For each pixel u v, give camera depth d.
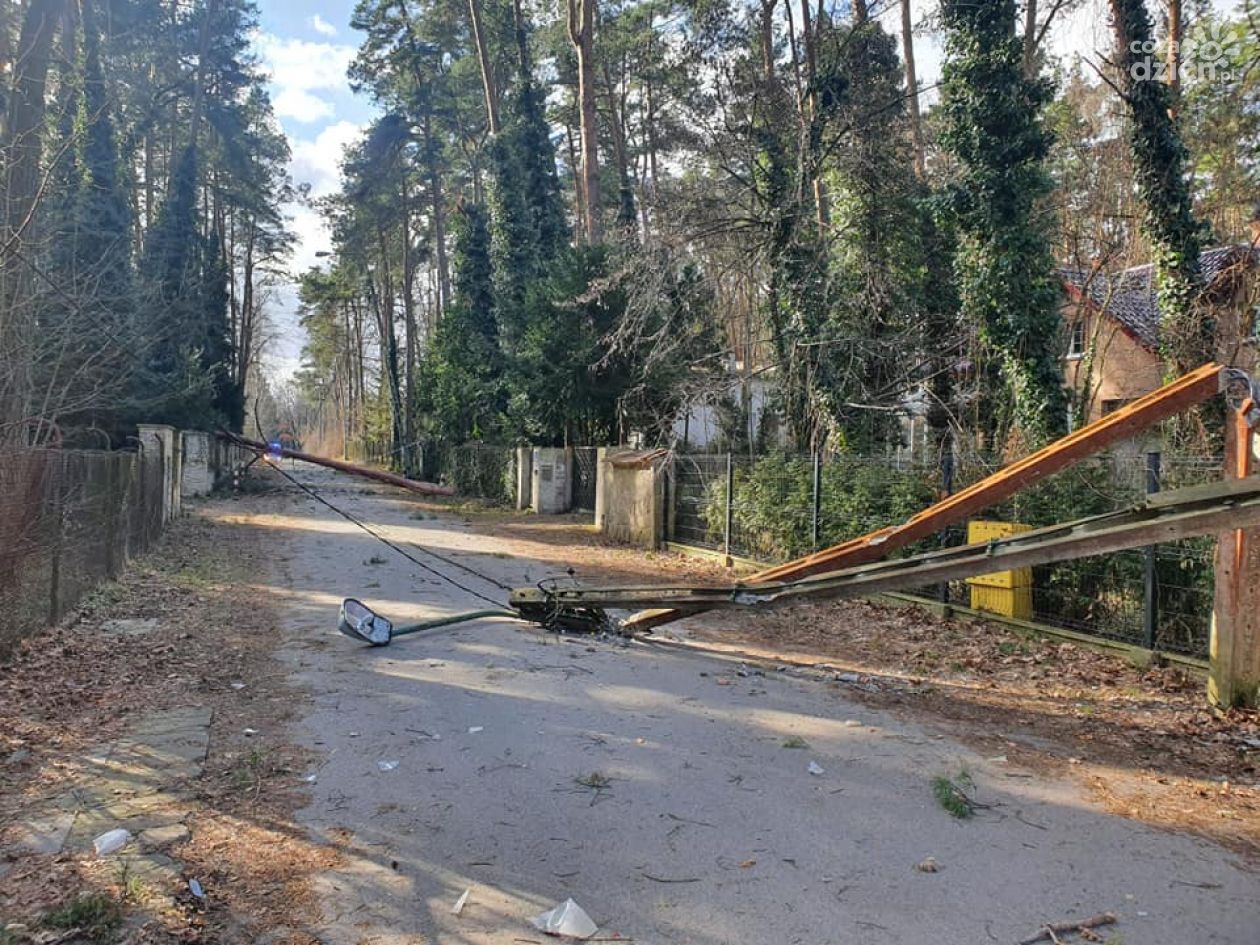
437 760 5.07
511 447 28.28
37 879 3.56
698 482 15.43
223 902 3.45
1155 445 11.43
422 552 15.41
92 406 14.43
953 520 6.54
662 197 16.73
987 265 12.65
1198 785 4.75
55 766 4.87
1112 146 16.28
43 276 10.58
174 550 15.08
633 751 5.25
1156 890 3.59
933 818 4.31
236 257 50.22
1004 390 14.09
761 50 17.86
